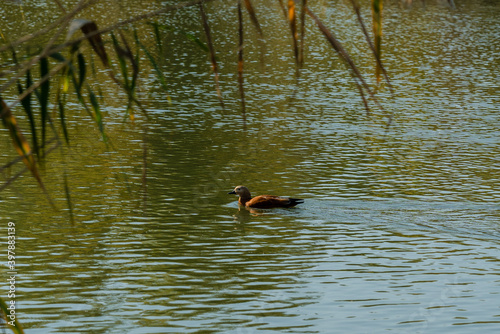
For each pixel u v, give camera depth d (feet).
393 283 46.09
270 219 59.62
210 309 41.19
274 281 46.11
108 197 63.05
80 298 42.22
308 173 74.23
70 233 53.83
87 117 95.45
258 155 81.15
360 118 104.58
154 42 161.27
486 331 38.58
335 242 54.13
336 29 205.67
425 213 61.52
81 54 18.35
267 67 144.97
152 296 43.01
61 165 72.74
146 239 53.42
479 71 151.74
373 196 66.33
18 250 49.80
